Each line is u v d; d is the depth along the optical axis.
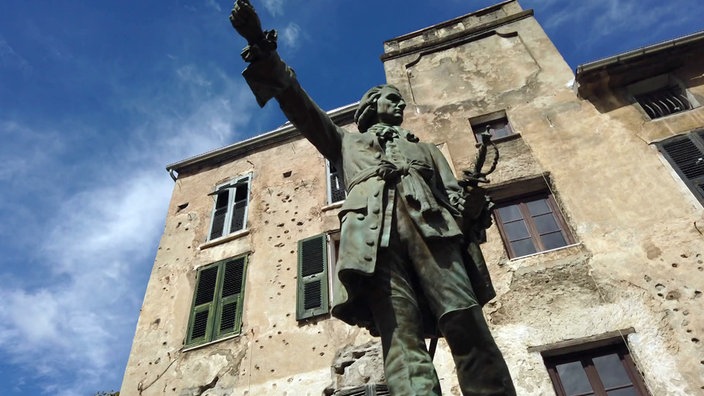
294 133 13.69
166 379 9.38
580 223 8.95
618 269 8.10
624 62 10.81
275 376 8.78
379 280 2.55
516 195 10.07
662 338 7.16
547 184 9.85
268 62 2.85
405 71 13.75
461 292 2.49
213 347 9.62
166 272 11.44
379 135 3.36
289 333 9.33
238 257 11.03
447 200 3.03
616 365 7.30
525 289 8.30
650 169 9.32
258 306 9.99
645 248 8.24
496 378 2.34
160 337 10.16
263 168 13.13
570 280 8.20
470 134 11.32
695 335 7.07
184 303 10.66
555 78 11.91
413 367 2.23
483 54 13.39
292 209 11.66
